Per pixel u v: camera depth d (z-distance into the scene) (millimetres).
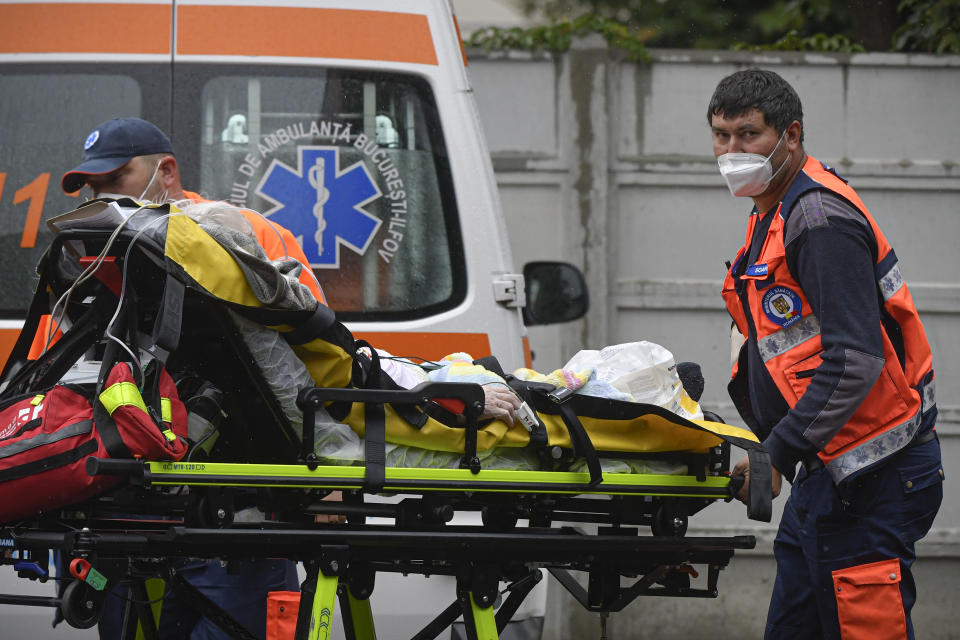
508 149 24000
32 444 10062
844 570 12141
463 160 14820
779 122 12203
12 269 14117
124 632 13297
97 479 10117
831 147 24188
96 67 14438
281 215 14469
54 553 12656
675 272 24219
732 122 12289
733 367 14000
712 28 32781
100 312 11102
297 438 10750
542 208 24016
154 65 14477
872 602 12023
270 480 10305
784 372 12305
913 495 12172
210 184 14391
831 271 11719
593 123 24000
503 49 23969
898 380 12023
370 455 10664
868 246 11930
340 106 14688
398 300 14523
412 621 13984
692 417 12258
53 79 14383
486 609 11328
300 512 12016
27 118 14344
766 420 12758
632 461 11805
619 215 24188
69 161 14328
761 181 12336
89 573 10055
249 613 13234
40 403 10359
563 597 23938
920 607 24109
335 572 10414
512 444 11445
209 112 14484
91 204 10711
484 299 14656
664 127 24125
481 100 23984
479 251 14711
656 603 23984
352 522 13047
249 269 10422
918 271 24172
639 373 11969
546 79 24047
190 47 14555
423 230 14672
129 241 10461
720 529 24047
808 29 31766
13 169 14281
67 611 10203
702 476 11836
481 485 10984
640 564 12164
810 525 12344
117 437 9914
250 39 14656
